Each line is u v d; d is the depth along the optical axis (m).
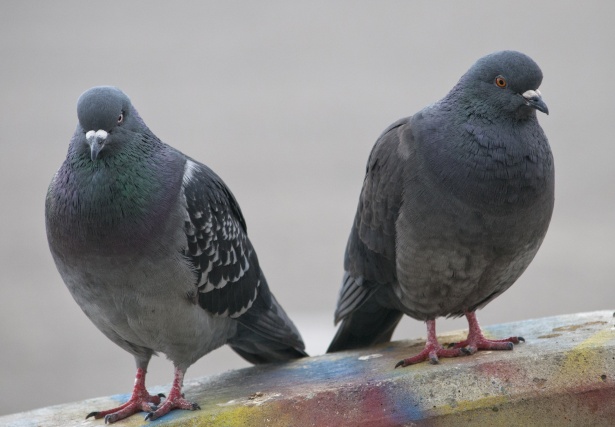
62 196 9.70
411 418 9.33
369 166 10.98
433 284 10.47
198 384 10.81
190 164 10.46
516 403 9.38
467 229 10.02
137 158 9.73
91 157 9.36
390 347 11.47
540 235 10.45
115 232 9.55
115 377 20.33
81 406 10.71
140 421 9.87
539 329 10.98
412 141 10.34
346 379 9.99
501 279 10.59
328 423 9.29
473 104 10.09
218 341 10.86
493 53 10.21
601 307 21.50
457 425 9.38
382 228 10.72
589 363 9.52
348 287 11.59
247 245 11.11
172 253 9.80
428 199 10.09
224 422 9.42
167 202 9.80
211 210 10.41
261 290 11.29
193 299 10.08
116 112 9.59
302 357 11.77
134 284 9.71
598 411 9.42
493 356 9.91
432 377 9.55
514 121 10.06
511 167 9.88
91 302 10.00
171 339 10.13
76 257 9.70
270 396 9.70
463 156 9.93
